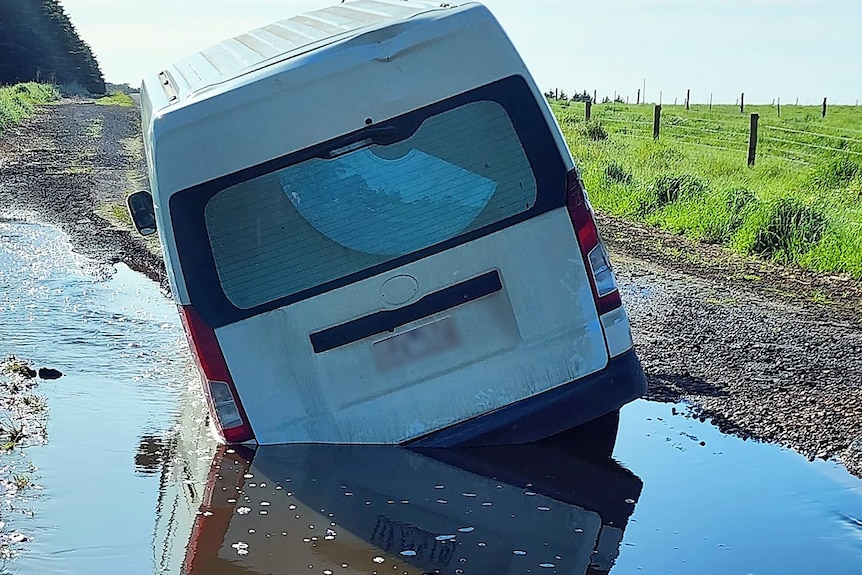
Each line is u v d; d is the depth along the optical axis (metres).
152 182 5.11
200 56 6.82
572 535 4.42
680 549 4.30
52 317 9.19
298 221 4.96
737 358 7.55
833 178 23.06
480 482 5.01
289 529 4.51
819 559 4.21
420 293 5.05
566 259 5.11
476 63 4.86
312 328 5.07
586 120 37.88
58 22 91.00
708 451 5.51
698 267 12.39
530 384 5.17
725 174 24.41
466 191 4.98
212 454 5.38
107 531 4.51
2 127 32.47
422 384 5.12
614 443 5.63
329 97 4.81
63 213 16.42
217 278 4.99
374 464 5.12
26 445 5.72
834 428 5.80
